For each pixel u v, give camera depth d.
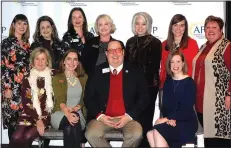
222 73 3.89
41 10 4.85
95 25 4.25
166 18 4.79
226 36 4.62
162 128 3.65
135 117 3.83
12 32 4.25
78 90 3.99
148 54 4.14
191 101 3.75
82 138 3.95
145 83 3.94
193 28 4.78
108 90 3.90
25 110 3.91
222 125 3.91
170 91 3.82
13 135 3.77
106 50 4.09
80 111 3.96
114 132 3.83
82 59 4.20
